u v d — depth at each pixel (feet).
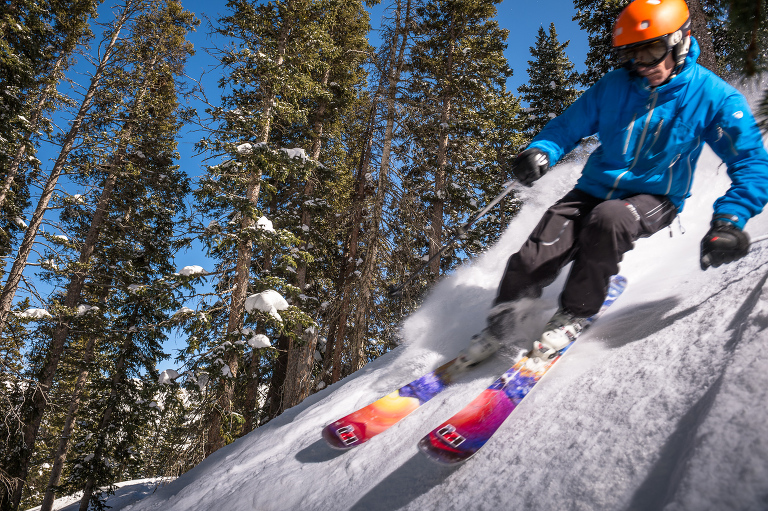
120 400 43.60
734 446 2.94
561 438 4.43
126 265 43.73
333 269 50.65
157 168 49.29
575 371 5.62
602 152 6.77
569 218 6.79
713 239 5.09
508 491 4.12
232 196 31.04
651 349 5.15
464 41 46.65
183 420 29.43
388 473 5.65
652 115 6.16
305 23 36.99
